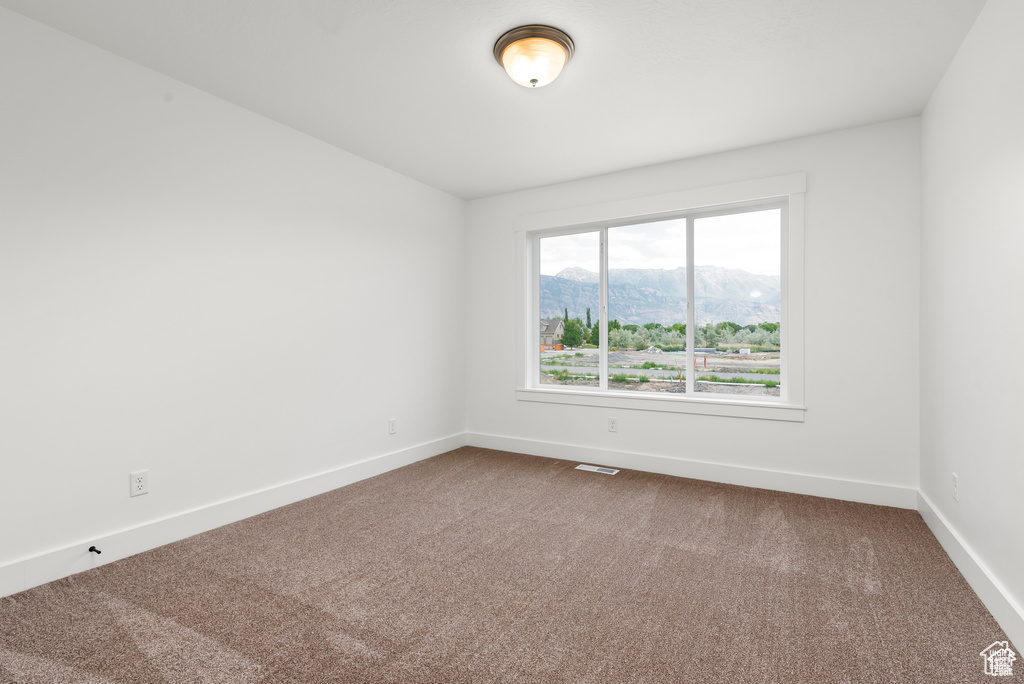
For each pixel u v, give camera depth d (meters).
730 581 1.99
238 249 2.68
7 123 1.87
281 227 2.90
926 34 2.00
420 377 3.97
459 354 4.42
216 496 2.58
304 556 2.23
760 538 2.42
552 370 4.25
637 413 3.68
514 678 1.41
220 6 1.84
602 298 3.97
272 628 1.66
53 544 2.00
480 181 3.96
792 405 3.10
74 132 2.05
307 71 2.32
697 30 1.98
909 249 2.79
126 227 2.22
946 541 2.24
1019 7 1.55
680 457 3.52
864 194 2.90
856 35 2.02
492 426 4.38
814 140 3.03
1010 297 1.61
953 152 2.17
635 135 3.04
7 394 1.88
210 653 1.52
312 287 3.09
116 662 1.48
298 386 3.01
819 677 1.40
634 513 2.78
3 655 1.51
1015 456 1.58
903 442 2.82
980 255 1.86
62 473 2.03
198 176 2.49
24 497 1.92
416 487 3.26
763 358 3.38
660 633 1.63
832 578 2.00
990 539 1.78
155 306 2.32
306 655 1.51
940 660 1.48
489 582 1.99
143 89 2.27
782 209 3.28
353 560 2.19
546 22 1.93
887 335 2.85
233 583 1.98
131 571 2.07
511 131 2.99
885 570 2.07
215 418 2.58
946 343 2.27
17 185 1.90
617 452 3.75
